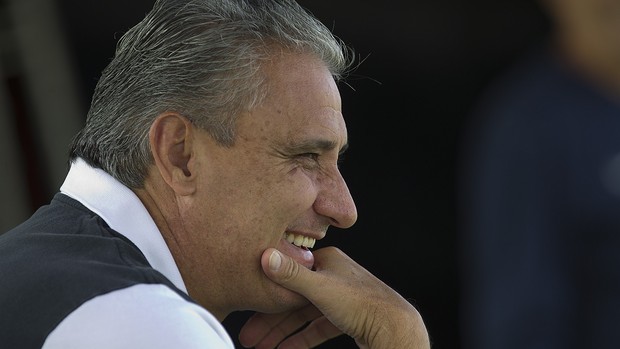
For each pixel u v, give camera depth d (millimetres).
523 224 13438
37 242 8742
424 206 20719
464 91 20516
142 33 9383
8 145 15414
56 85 15906
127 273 8273
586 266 13281
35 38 15773
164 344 7938
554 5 13969
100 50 17359
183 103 9180
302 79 9336
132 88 9281
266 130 9227
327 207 9547
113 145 9258
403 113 20422
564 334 13219
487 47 20438
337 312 10062
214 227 9273
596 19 13477
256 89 9188
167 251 9070
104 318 7980
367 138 20422
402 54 20188
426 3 20031
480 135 20359
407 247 20734
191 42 9203
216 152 9219
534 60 13992
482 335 13773
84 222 8930
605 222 13203
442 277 20922
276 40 9320
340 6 19500
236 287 9500
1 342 8102
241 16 9281
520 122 13633
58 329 7980
